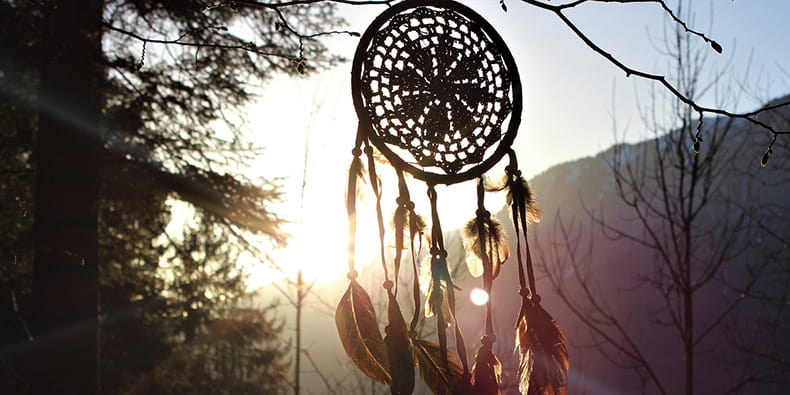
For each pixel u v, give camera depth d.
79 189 5.46
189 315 11.23
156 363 11.52
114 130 6.44
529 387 2.29
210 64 6.85
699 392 16.89
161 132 7.18
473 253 2.41
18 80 6.70
